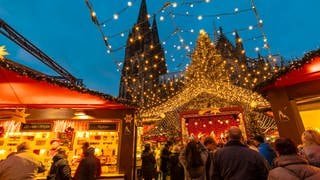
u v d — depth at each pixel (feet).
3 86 24.71
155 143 51.16
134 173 30.22
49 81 23.76
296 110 24.38
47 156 28.12
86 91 26.76
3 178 14.34
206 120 50.34
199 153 19.66
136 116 33.45
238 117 48.14
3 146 28.53
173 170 27.86
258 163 10.77
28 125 29.68
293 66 21.11
